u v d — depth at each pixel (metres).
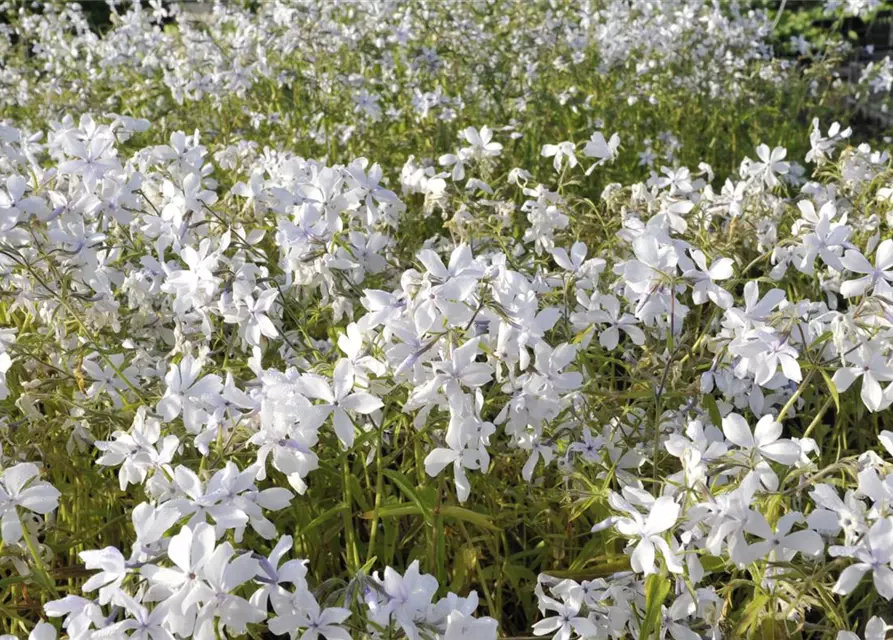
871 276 0.38
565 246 0.63
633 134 1.18
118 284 0.52
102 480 0.46
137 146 1.00
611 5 1.40
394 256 0.53
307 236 0.47
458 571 0.44
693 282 0.40
